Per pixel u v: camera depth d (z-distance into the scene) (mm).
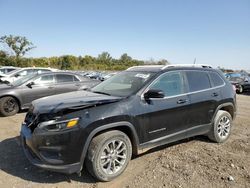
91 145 3611
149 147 4250
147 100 4195
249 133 6316
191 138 5750
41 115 3639
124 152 3922
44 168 3514
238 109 10000
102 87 4906
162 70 4676
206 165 4250
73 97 4207
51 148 3467
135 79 4582
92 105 3717
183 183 3674
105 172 3699
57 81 9000
